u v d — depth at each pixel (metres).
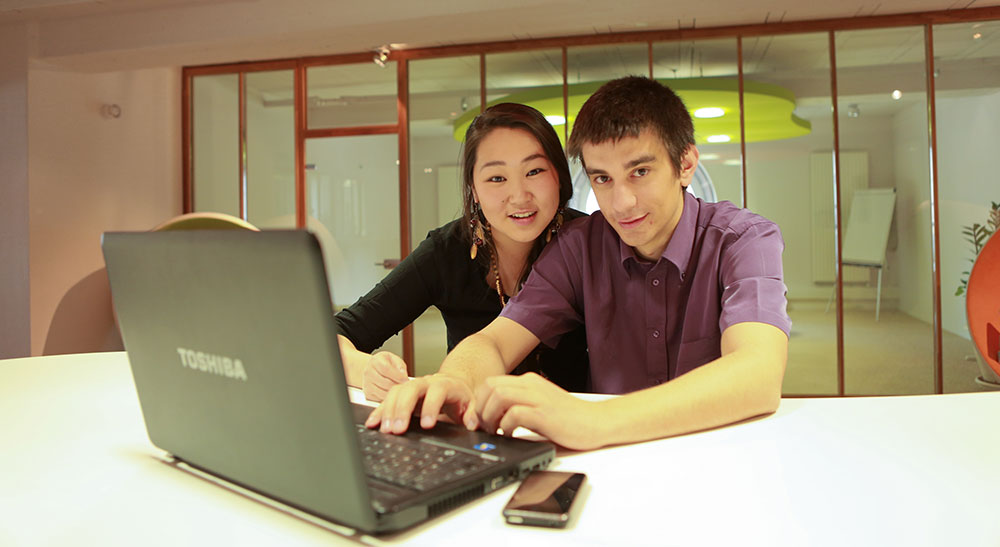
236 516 0.56
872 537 0.51
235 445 0.57
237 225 1.91
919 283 4.54
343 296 5.50
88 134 5.06
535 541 0.50
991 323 1.47
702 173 4.82
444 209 5.29
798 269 4.70
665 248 1.31
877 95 4.54
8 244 4.69
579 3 3.97
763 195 4.73
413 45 5.13
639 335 1.38
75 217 4.98
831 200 4.64
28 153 4.64
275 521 0.55
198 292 0.54
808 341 4.69
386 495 0.53
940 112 4.44
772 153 4.71
